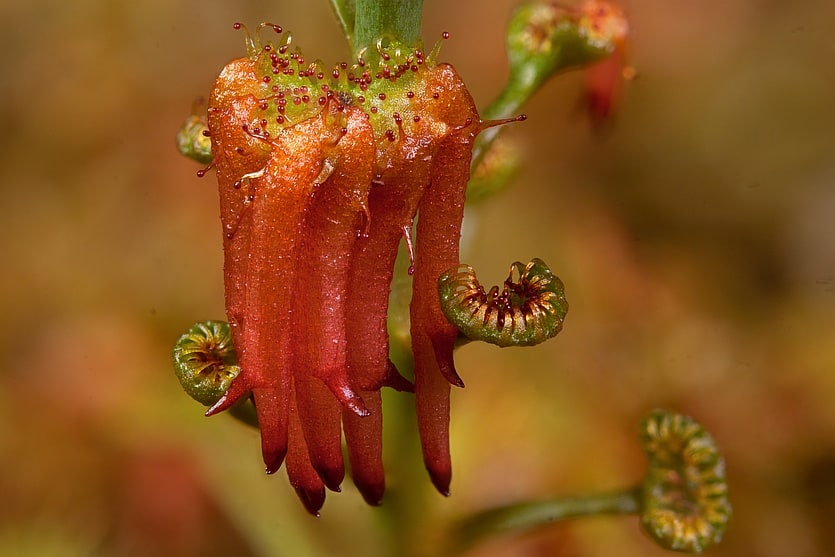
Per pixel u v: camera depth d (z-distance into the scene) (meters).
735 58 0.12
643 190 0.11
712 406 0.10
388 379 0.05
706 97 0.12
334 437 0.05
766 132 0.12
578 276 0.11
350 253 0.05
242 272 0.05
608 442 0.09
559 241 0.11
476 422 0.09
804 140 0.11
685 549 0.06
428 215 0.05
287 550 0.08
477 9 0.12
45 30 0.12
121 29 0.12
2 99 0.11
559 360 0.10
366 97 0.05
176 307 0.10
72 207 0.11
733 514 0.09
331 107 0.05
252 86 0.05
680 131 0.12
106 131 0.11
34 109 0.11
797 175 0.11
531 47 0.06
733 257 0.11
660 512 0.06
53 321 0.10
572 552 0.09
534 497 0.09
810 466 0.09
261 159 0.05
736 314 0.11
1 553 0.08
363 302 0.05
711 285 0.11
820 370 0.10
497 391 0.10
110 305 0.10
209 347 0.06
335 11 0.06
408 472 0.06
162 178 0.11
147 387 0.10
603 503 0.06
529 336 0.05
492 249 0.11
